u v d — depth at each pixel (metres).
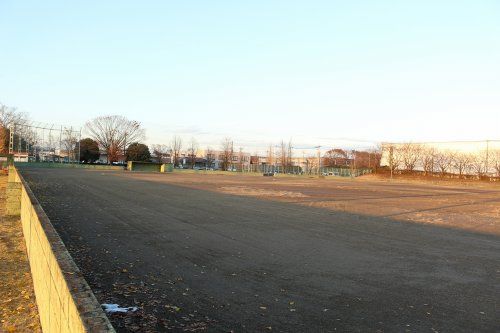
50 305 4.35
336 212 18.06
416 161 91.31
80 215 13.70
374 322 5.24
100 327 2.68
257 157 138.12
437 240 11.74
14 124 80.38
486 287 6.98
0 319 5.66
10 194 14.80
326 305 5.85
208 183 38.78
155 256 8.49
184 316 5.28
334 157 128.25
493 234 13.41
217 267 7.80
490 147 79.81
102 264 7.70
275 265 8.09
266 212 16.86
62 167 74.69
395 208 21.17
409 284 7.05
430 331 5.00
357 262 8.58
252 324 5.07
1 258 8.76
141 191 24.81
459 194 37.78
